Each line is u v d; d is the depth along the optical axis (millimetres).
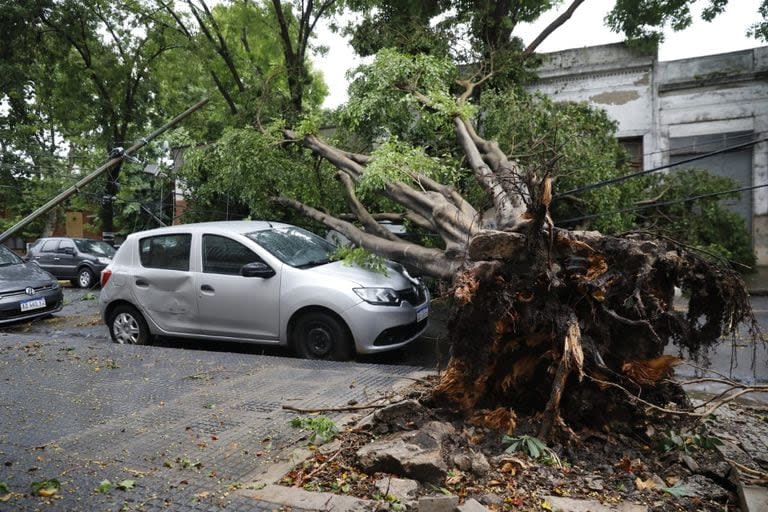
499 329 3725
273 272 6980
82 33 17703
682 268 3711
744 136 14930
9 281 10375
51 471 3584
